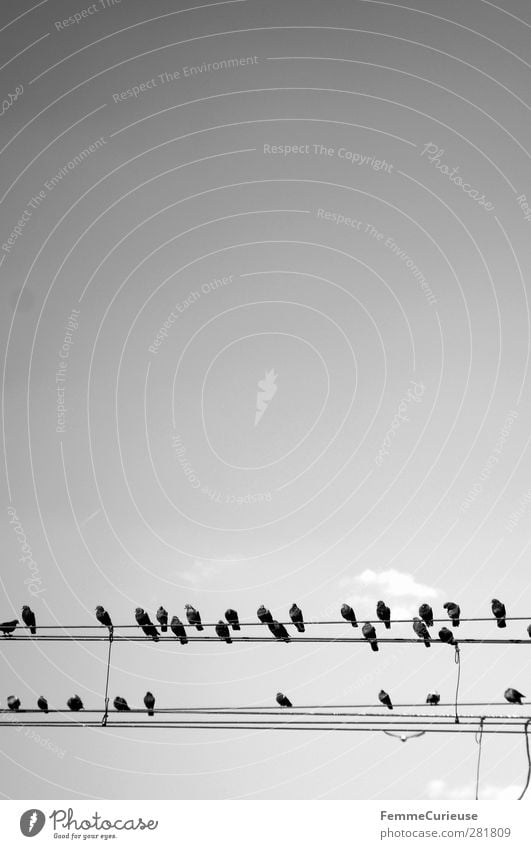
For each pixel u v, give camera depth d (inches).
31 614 1254.9
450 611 1136.8
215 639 988.6
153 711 946.7
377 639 957.2
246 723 923.4
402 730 902.4
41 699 1189.7
